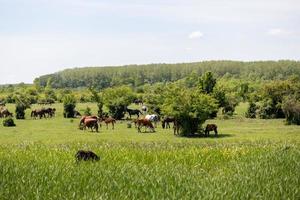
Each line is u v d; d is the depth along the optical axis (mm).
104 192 8711
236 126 78938
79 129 72250
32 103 151250
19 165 11164
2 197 7973
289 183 10250
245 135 61906
